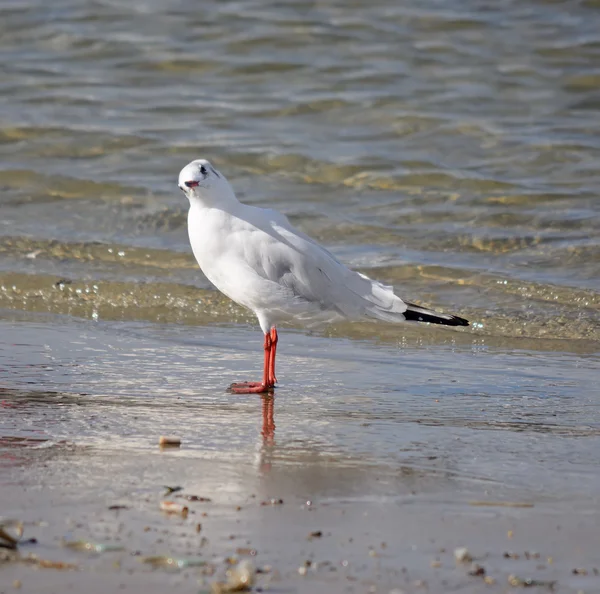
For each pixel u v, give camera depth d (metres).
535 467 8.61
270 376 11.24
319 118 22.58
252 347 12.83
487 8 27.23
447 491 7.99
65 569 6.52
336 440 9.29
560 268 15.81
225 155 20.66
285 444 9.13
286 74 24.58
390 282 15.36
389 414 10.22
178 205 18.75
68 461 8.52
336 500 7.75
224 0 27.55
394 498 7.82
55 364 11.77
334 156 20.53
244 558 6.71
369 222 17.83
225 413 10.13
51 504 7.55
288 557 6.74
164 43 25.88
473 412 10.32
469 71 24.66
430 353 12.68
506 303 14.55
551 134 21.58
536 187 19.27
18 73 24.56
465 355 12.60
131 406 10.27
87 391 10.77
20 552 6.75
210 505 7.59
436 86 23.94
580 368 12.07
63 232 17.52
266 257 11.13
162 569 6.54
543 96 23.58
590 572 6.61
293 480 8.17
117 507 7.50
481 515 7.51
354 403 10.61
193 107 22.98
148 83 24.28
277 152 20.66
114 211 18.52
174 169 20.20
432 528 7.25
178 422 9.77
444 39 26.03
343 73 24.52
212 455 8.77
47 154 20.80
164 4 27.53
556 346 13.03
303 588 6.34
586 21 26.80
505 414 10.27
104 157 20.73
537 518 7.47
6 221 17.92
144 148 21.05
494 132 21.73
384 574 6.54
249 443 9.15
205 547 6.86
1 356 12.02
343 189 19.27
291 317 11.51
